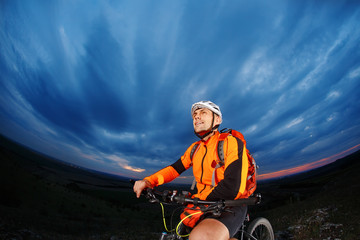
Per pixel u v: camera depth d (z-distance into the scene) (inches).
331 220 284.4
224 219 68.2
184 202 65.5
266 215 576.4
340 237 220.5
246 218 96.0
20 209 1057.5
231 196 67.2
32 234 402.0
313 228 259.4
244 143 77.0
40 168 7032.5
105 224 934.4
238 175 69.9
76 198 1924.2
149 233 441.1
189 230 82.4
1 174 1625.2
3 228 375.6
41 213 1080.8
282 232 281.6
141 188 78.4
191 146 97.1
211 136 88.5
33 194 1529.3
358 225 239.1
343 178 987.3
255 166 86.0
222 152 78.2
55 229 638.5
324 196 648.4
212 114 89.7
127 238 413.1
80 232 628.7
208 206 62.6
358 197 415.2
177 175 97.3
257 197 55.5
